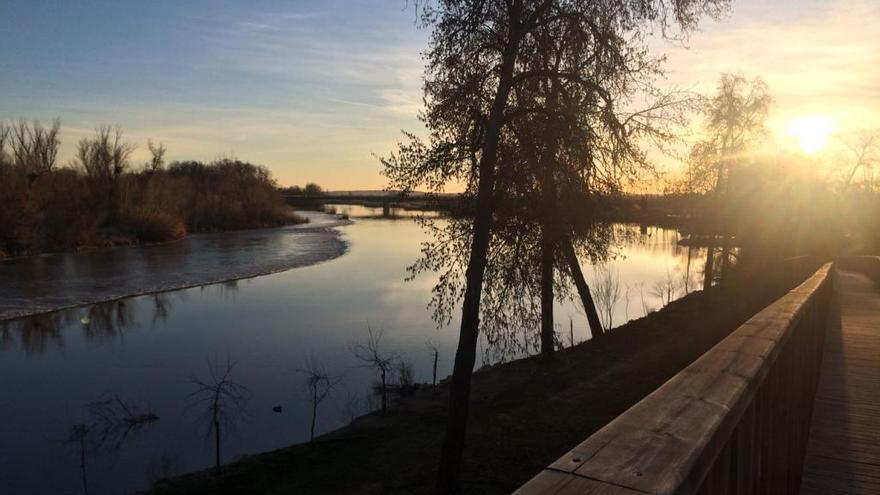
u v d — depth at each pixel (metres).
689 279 35.06
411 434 12.03
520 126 9.43
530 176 9.52
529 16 9.23
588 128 9.18
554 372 14.80
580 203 9.68
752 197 24.12
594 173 9.66
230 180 92.56
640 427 1.60
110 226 59.09
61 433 13.31
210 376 17.30
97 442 12.81
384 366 17.17
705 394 1.94
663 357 15.53
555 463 1.35
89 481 11.05
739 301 23.06
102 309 28.17
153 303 29.67
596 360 15.69
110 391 16.16
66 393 16.08
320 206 167.25
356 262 46.12
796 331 4.05
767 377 2.74
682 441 1.49
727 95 22.83
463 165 9.95
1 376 17.67
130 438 13.05
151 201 63.47
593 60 9.52
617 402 12.20
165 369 18.25
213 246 57.84
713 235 24.59
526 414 11.91
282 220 95.62
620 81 9.67
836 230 41.31
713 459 1.59
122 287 33.72
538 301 15.21
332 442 11.95
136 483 10.96
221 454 12.20
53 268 40.72
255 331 23.09
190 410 14.72
